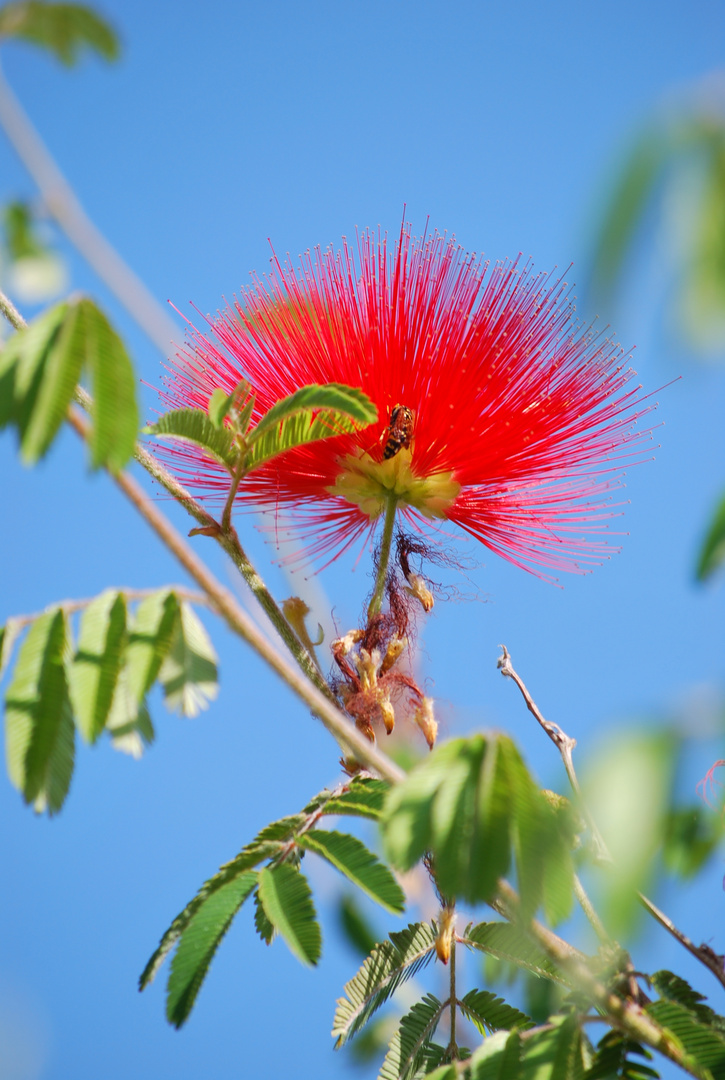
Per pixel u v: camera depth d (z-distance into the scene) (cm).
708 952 72
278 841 71
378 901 70
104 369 69
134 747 70
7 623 70
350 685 74
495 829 68
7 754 69
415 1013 73
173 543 70
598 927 71
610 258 43
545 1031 70
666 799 51
